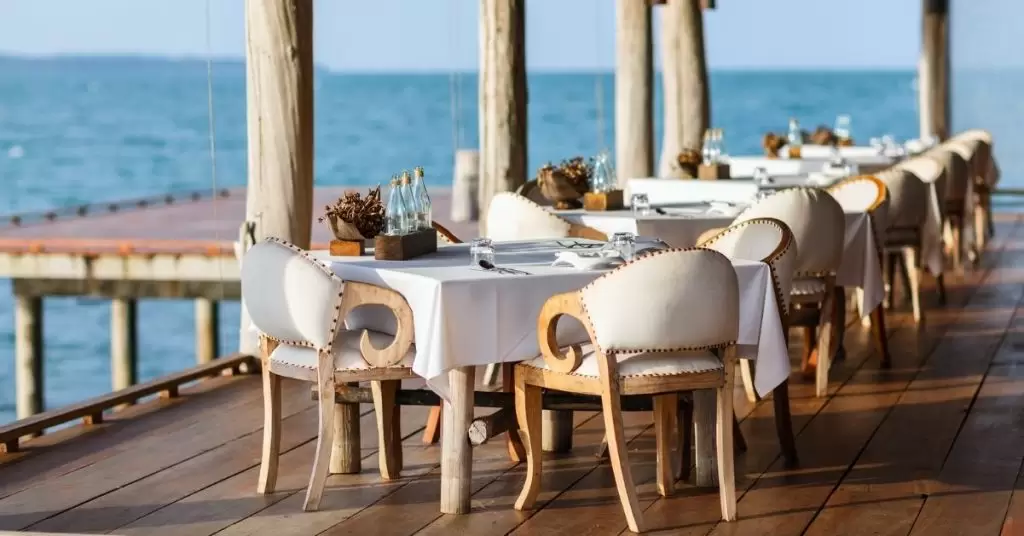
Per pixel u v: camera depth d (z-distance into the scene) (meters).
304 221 7.09
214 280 12.71
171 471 5.29
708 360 4.50
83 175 46.44
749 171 10.34
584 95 62.97
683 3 11.74
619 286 4.29
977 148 12.31
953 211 10.82
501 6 8.73
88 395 18.55
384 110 60.12
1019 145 16.31
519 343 4.54
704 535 4.43
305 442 5.73
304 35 7.00
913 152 12.30
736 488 4.96
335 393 4.98
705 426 4.95
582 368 4.46
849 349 7.71
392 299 4.56
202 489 5.03
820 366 6.49
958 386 6.68
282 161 7.00
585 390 4.46
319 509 4.76
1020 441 5.58
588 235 6.35
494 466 5.31
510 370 4.96
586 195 7.25
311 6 7.04
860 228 6.94
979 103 16.17
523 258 5.04
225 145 52.69
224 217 17.64
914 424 5.91
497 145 8.77
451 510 4.68
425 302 4.43
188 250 12.79
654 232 6.74
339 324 4.57
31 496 4.96
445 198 18.48
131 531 4.54
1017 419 5.96
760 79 66.75
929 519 4.57
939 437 5.67
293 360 4.78
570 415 5.49
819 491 4.91
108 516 4.70
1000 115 16.23
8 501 4.90
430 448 5.61
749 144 50.44
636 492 4.90
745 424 5.96
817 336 6.61
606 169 7.34
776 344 4.81
